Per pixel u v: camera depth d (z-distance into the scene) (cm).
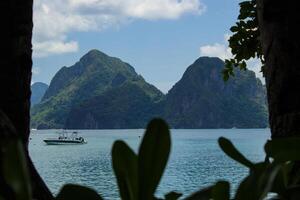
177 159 11444
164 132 99
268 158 119
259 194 103
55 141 19012
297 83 287
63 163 10769
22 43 247
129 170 100
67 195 110
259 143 17838
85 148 16362
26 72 249
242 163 114
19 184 78
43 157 12406
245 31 672
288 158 116
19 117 240
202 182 7069
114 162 101
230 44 679
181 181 7275
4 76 238
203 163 10300
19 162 78
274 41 299
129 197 100
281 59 296
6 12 242
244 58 677
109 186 6469
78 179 7725
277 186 121
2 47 240
